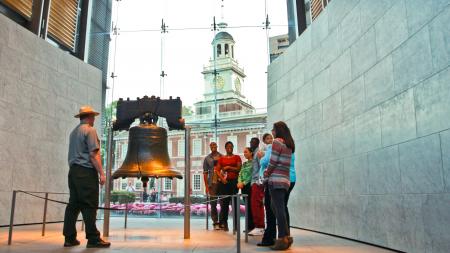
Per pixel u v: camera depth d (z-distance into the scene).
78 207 4.24
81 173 4.15
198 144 11.36
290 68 8.25
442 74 3.41
